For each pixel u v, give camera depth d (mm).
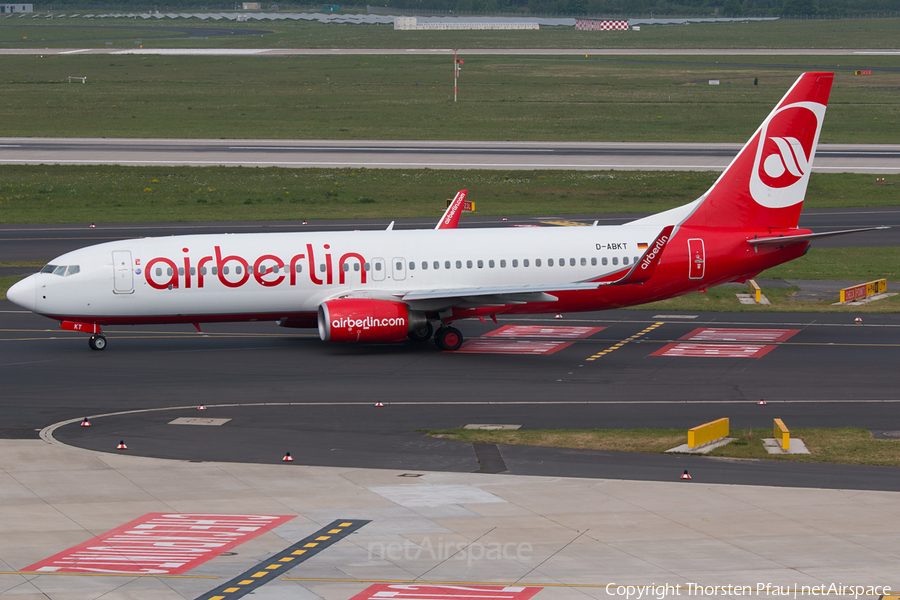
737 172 193875
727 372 166875
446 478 111062
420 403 147625
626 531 93375
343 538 91938
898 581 81375
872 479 110125
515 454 121312
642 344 190750
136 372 167500
